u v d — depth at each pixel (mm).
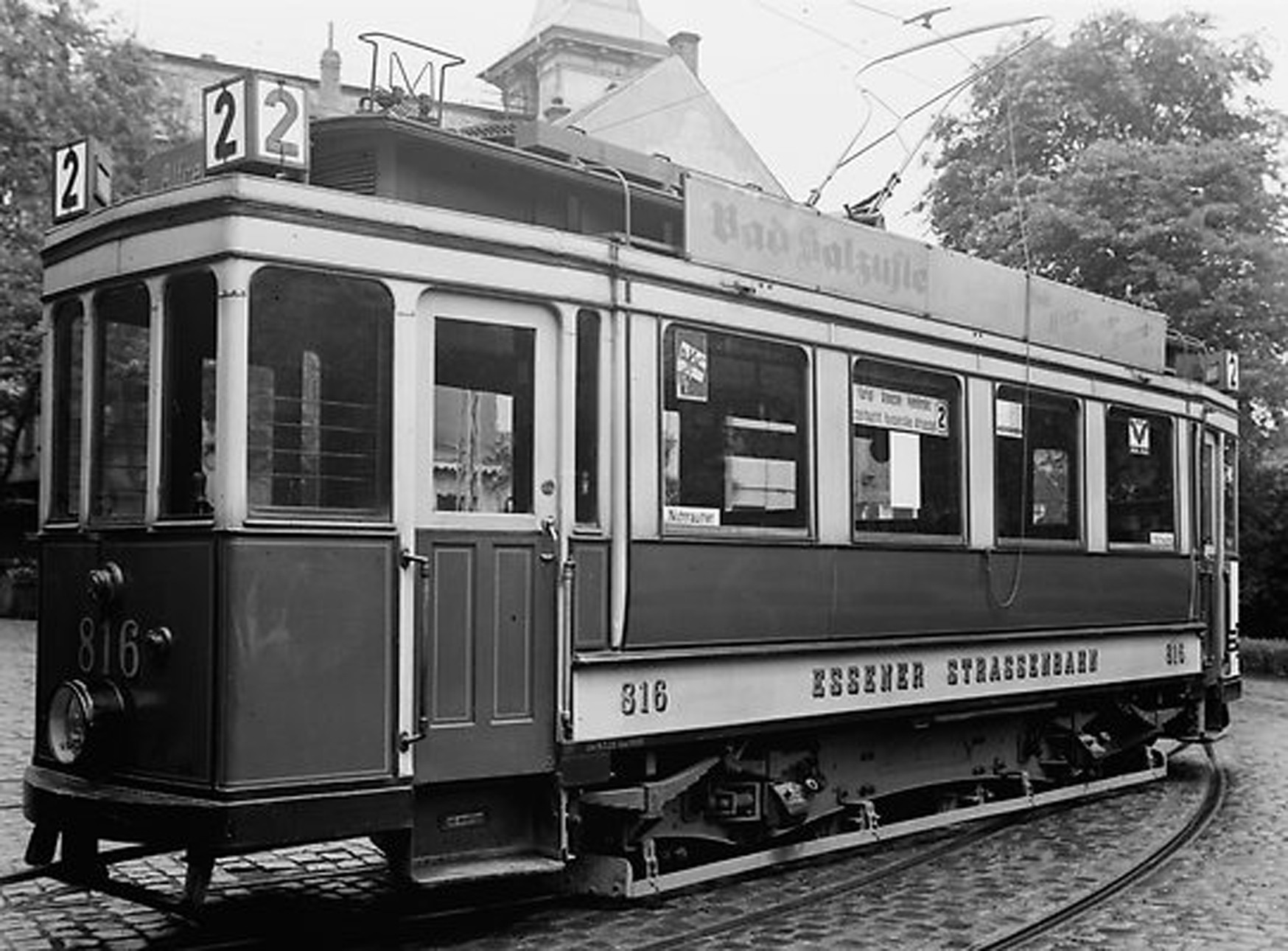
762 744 7863
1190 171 22531
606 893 6855
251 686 5609
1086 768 10648
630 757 7152
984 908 7133
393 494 6051
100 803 5758
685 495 7207
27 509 29938
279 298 5812
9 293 25250
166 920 6645
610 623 6820
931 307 8938
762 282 7660
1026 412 9758
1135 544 10875
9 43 25641
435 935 6438
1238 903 7297
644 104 31031
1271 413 23516
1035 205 22719
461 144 6789
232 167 5859
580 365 6812
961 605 8961
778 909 7043
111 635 6055
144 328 6164
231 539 5609
